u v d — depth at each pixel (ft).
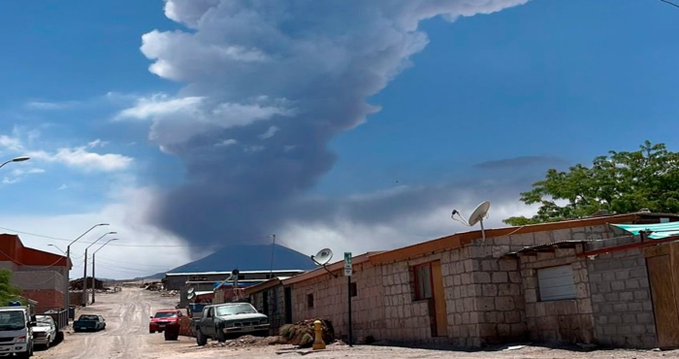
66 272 210.18
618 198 117.60
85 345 124.67
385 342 74.90
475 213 61.72
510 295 62.08
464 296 62.85
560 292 58.39
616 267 52.29
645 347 49.42
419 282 72.79
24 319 91.35
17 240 251.80
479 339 60.39
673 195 119.24
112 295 385.09
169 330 128.26
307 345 78.33
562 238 65.05
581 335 55.01
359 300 85.35
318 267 98.22
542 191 130.31
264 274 257.34
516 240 63.57
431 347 64.75
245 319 93.71
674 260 48.01
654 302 49.26
